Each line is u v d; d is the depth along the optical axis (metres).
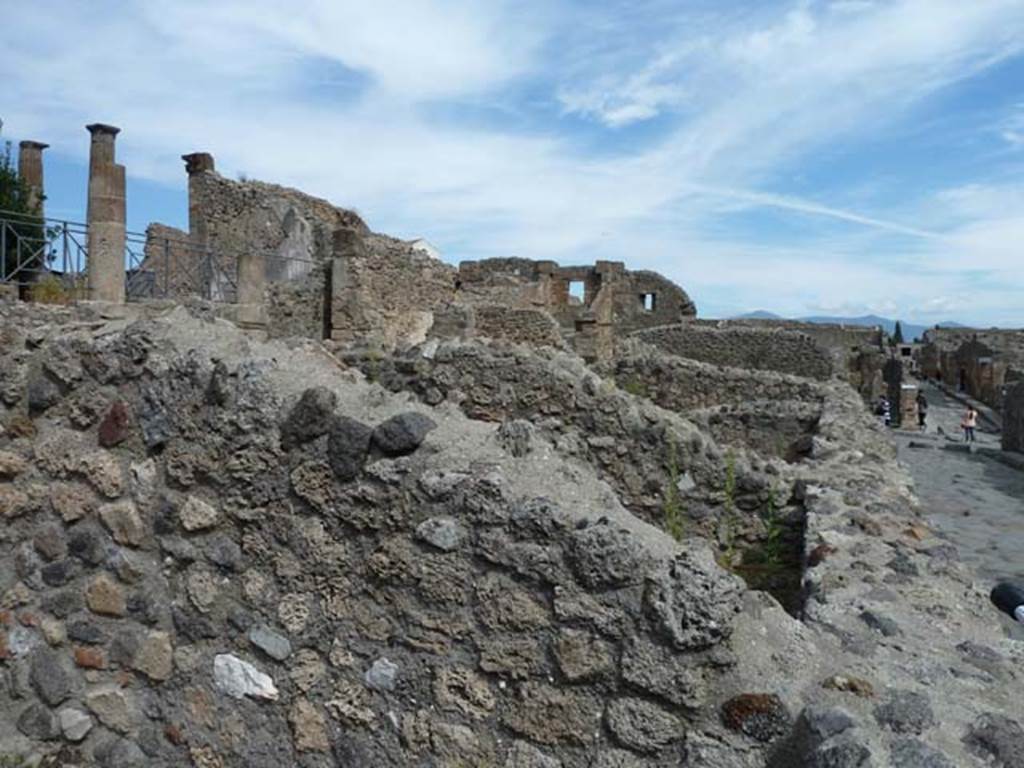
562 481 2.98
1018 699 2.46
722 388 12.73
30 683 4.03
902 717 2.24
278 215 23.17
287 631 3.35
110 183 12.81
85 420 3.90
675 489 6.10
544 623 2.73
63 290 12.50
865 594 3.36
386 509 3.08
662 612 2.46
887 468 6.35
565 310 31.88
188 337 3.77
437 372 7.42
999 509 9.83
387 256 19.55
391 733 3.07
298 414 3.30
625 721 2.55
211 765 3.55
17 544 4.08
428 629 2.98
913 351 49.31
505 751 2.81
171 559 3.67
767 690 2.36
